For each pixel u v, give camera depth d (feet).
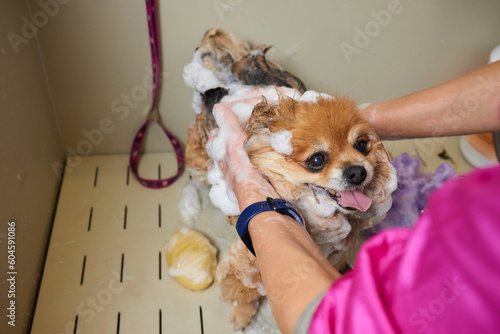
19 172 4.15
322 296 1.91
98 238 4.90
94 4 4.63
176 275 4.50
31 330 4.12
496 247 1.11
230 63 4.60
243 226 2.68
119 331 4.17
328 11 5.10
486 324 1.17
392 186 3.33
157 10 4.79
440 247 1.30
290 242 2.35
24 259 4.16
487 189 1.17
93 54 4.96
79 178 5.49
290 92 3.92
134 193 5.38
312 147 2.90
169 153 5.94
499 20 5.27
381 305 1.50
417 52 5.51
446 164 4.97
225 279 3.92
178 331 4.20
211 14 4.94
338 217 3.32
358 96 5.87
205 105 4.49
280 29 5.18
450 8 5.17
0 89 3.82
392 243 1.71
